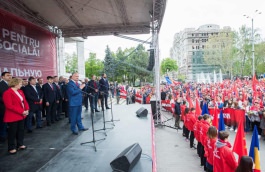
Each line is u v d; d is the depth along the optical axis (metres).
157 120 12.64
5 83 5.49
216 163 4.66
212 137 5.38
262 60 46.94
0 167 3.60
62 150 4.40
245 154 5.05
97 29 12.62
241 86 23.58
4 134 5.43
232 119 11.09
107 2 9.27
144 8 10.03
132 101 19.70
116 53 50.44
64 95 8.50
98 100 10.26
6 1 8.65
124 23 12.06
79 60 24.09
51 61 11.82
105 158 3.90
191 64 92.69
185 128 10.12
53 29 12.19
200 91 21.94
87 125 6.72
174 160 7.80
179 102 12.38
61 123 7.31
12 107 4.23
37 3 9.27
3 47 8.29
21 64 9.29
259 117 9.98
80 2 9.26
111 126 6.50
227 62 53.72
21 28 9.34
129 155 3.30
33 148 4.57
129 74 51.09
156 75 12.06
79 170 3.41
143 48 50.81
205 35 93.00
